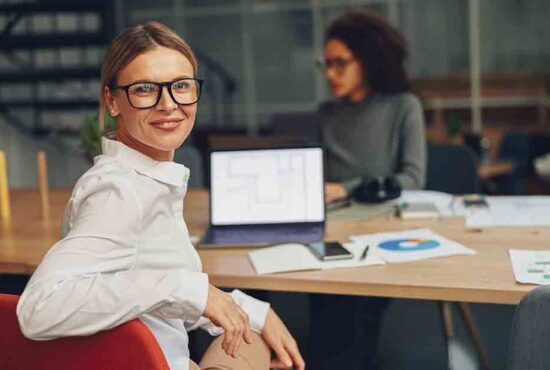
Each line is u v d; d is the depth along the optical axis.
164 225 1.43
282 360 1.63
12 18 7.46
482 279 1.81
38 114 7.56
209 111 8.53
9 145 7.68
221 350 1.60
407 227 2.40
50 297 1.25
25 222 2.73
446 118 7.94
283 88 8.38
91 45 7.04
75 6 7.02
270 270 1.97
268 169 2.44
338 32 3.15
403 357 3.23
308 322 3.62
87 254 1.30
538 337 1.42
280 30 8.30
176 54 1.47
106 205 1.34
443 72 7.93
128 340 1.28
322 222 2.42
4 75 7.18
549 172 4.82
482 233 2.27
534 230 2.28
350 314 3.23
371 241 2.22
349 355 3.20
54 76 7.12
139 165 1.42
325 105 3.32
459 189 3.35
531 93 7.74
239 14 8.37
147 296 1.29
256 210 2.43
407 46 3.23
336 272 1.94
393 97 3.17
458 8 7.83
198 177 3.63
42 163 2.79
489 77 7.82
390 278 1.86
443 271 1.90
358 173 3.19
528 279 1.78
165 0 8.47
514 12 7.71
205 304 1.34
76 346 1.30
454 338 1.79
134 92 1.44
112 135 1.55
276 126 7.02
